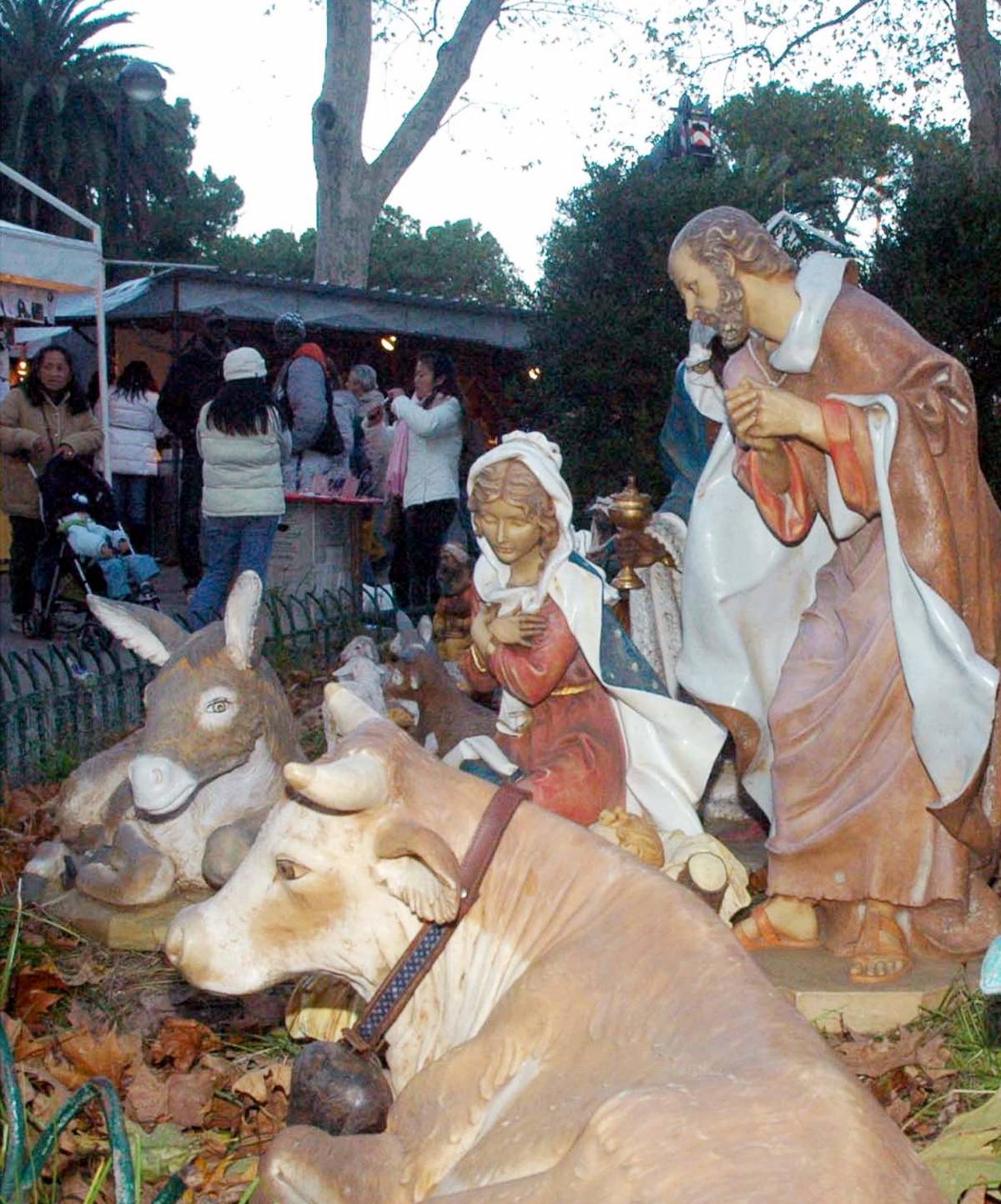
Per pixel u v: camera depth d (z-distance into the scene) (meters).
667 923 2.38
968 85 13.55
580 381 11.58
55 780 7.71
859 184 24.44
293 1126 2.69
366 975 2.73
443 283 58.75
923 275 11.03
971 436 4.72
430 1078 2.47
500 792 2.71
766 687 5.12
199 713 5.22
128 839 5.52
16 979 4.97
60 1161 3.85
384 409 14.96
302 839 2.69
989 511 4.83
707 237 4.78
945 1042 4.35
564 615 4.80
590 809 4.74
